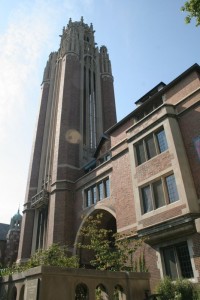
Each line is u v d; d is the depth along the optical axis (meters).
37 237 29.61
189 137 16.14
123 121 22.25
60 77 40.12
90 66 42.53
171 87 18.98
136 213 16.62
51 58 46.31
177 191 14.78
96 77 42.03
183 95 17.80
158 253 14.62
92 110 38.25
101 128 36.53
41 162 34.62
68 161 29.03
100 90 40.91
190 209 13.50
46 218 29.56
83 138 34.00
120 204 19.34
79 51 42.00
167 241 14.45
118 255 13.89
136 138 18.95
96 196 23.64
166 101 18.88
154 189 16.45
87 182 25.44
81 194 25.84
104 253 14.16
